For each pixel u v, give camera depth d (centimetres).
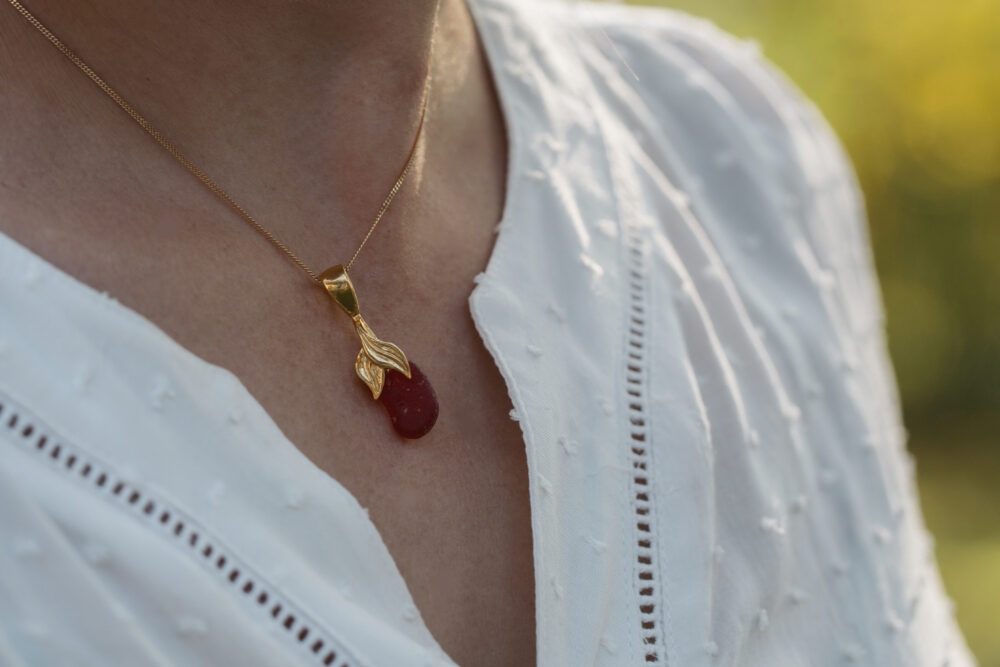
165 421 32
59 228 32
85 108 33
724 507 37
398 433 34
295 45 34
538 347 36
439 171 37
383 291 35
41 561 30
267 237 34
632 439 36
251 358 33
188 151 34
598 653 35
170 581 31
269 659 31
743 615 37
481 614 34
